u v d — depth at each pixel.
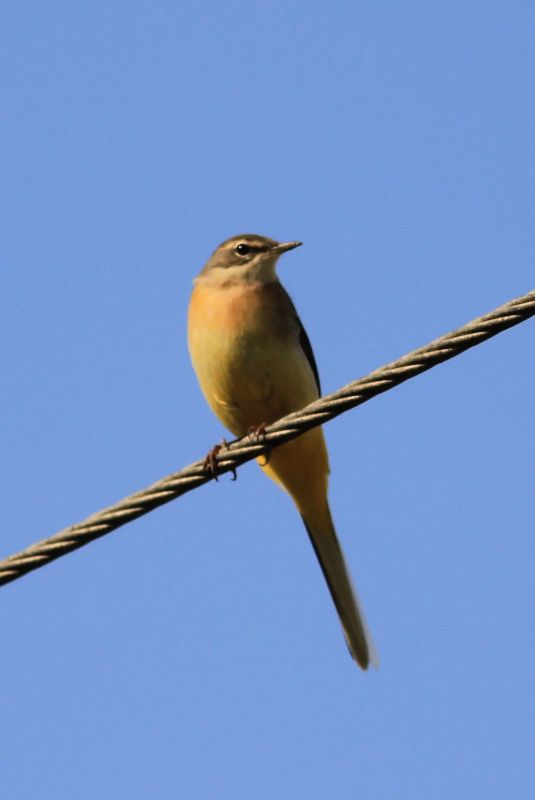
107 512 9.72
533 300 9.06
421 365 9.45
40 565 9.53
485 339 9.26
